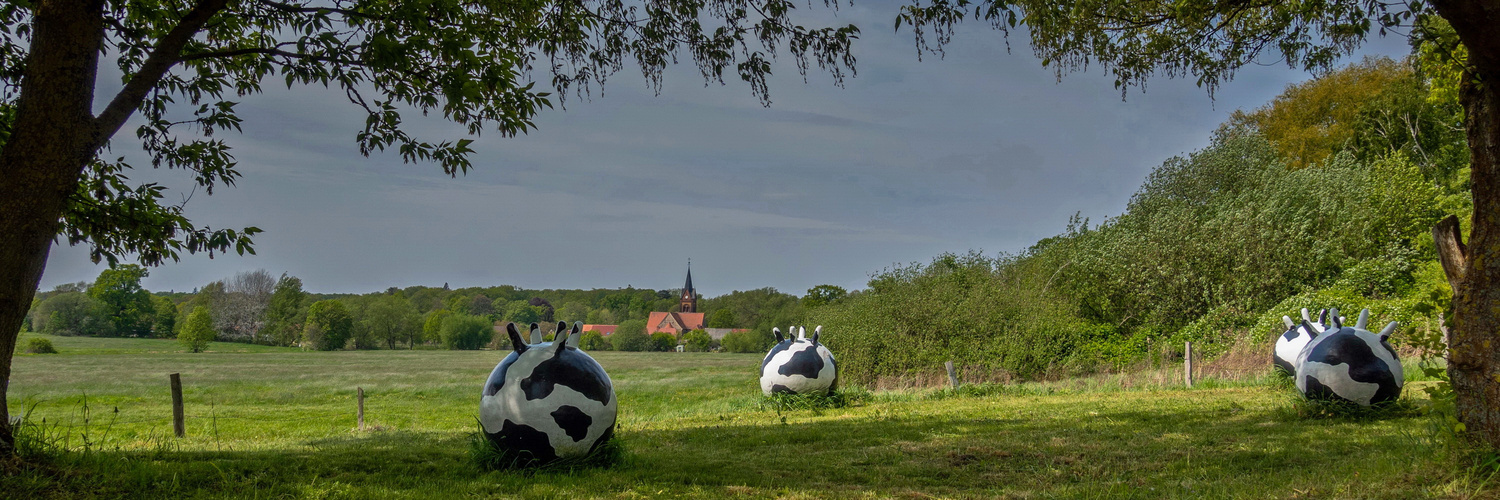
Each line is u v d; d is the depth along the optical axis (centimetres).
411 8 848
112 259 1018
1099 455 887
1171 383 1827
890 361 2714
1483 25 530
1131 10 982
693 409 2062
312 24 907
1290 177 2855
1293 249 2548
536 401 781
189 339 9175
